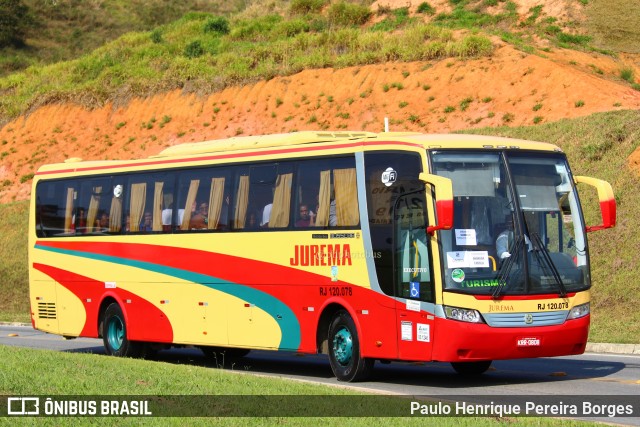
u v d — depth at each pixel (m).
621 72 39.56
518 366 17.38
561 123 31.89
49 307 21.81
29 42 82.88
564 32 45.47
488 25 46.91
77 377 12.91
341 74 41.91
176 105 46.97
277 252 16.55
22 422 9.78
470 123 35.84
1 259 39.41
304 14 55.25
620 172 27.33
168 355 21.64
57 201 21.78
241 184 17.44
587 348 19.73
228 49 51.16
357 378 15.19
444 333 13.61
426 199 13.96
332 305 15.60
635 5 47.03
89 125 49.84
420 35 42.00
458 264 13.70
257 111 43.25
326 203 15.72
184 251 18.45
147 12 89.81
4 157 50.91
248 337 17.08
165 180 19.12
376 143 14.99
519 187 14.28
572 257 14.45
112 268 20.14
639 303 22.58
